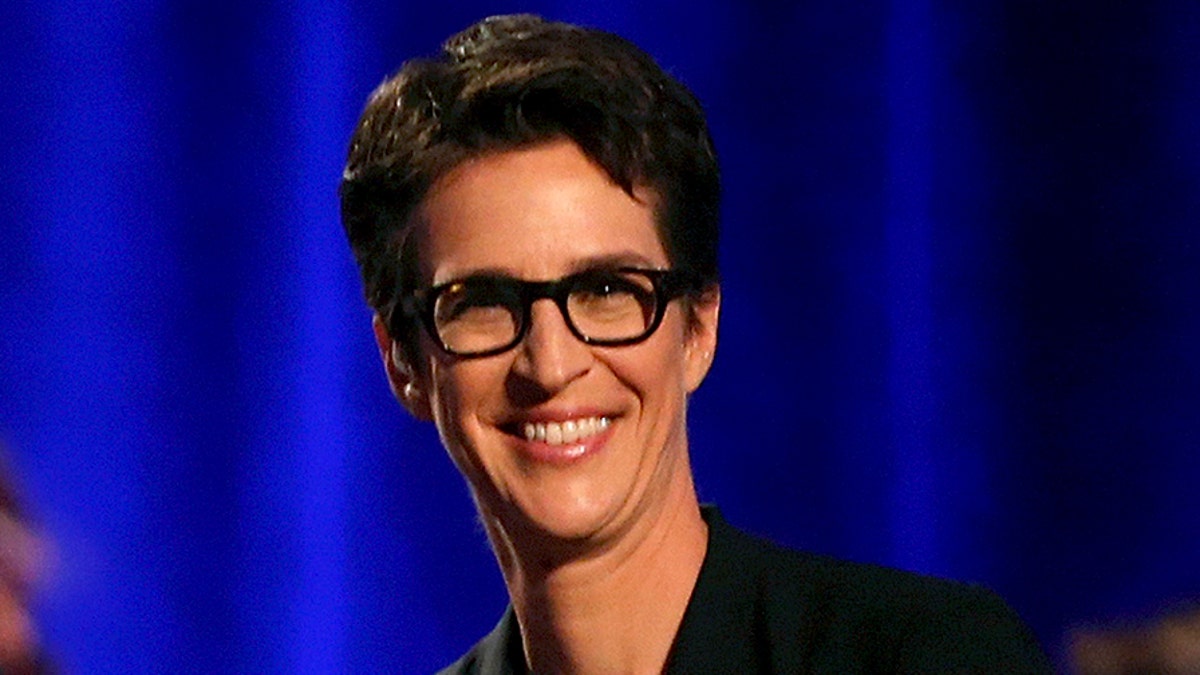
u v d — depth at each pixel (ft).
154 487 44.04
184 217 44.37
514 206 14.69
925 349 42.11
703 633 15.58
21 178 44.60
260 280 44.19
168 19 44.39
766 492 42.47
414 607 43.65
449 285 14.92
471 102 14.69
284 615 43.83
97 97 44.50
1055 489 41.91
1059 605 41.70
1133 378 41.47
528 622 15.99
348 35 43.60
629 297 14.98
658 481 15.47
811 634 15.44
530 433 14.99
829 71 42.22
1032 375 42.01
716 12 42.42
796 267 42.39
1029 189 41.93
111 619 43.19
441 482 43.70
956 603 15.29
